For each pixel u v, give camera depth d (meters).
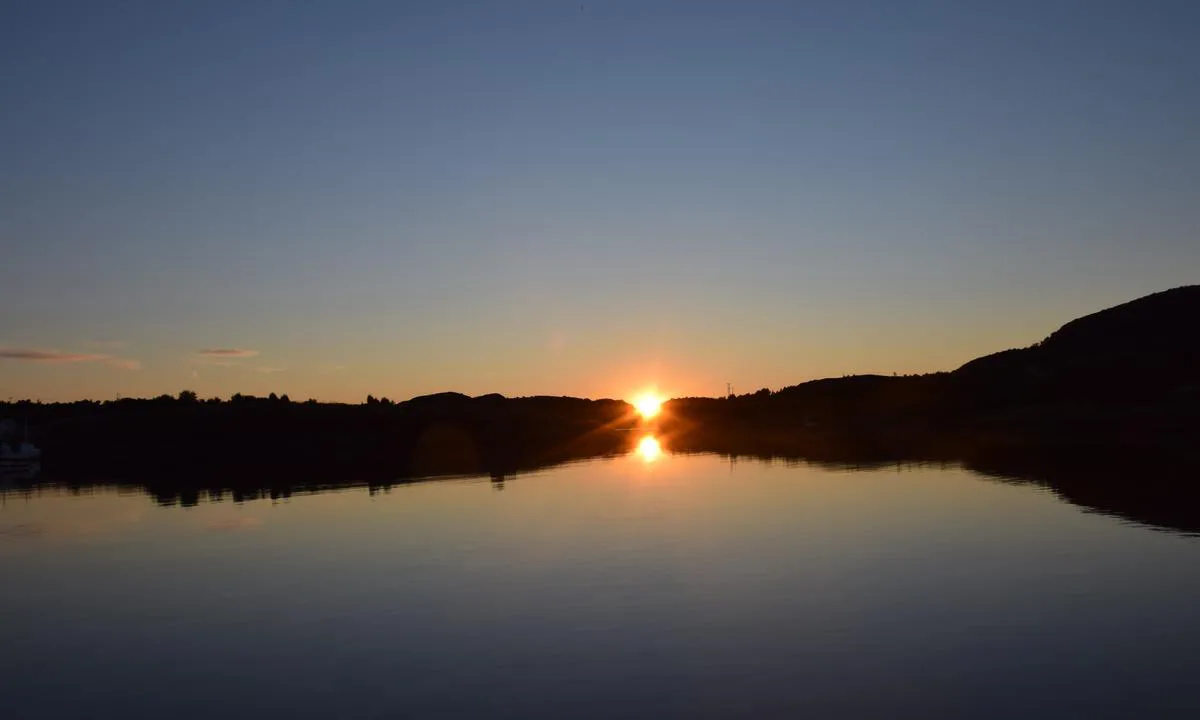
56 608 19.50
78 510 36.72
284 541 26.77
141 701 13.52
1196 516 26.70
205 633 17.00
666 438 94.94
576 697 12.84
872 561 21.41
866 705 12.24
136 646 16.36
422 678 13.91
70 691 14.08
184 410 100.62
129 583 21.73
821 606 17.36
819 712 12.04
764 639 15.33
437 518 30.48
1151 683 12.80
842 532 25.58
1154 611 16.48
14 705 13.57
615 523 28.22
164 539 28.06
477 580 20.44
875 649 14.64
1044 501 30.98
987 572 19.92
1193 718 11.55
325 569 22.36
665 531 26.39
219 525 30.61
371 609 18.19
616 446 78.50
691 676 13.56
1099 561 20.72
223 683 14.12
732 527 26.89
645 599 18.20
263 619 17.81
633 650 14.91
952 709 12.02
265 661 15.12
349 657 15.10
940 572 20.05
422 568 22.02
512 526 28.09
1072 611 16.61
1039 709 11.95
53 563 24.83
